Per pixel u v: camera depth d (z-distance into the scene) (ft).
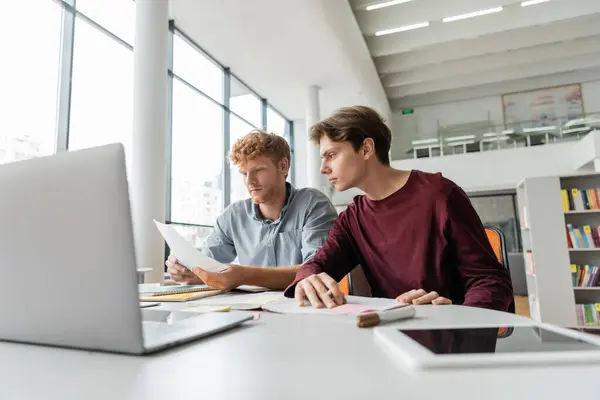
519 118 28.68
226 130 19.35
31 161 1.33
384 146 3.81
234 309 2.27
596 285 10.78
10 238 1.35
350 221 4.05
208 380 0.97
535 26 22.16
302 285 2.53
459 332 1.37
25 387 0.94
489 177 23.12
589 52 24.06
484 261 3.20
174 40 16.21
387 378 0.97
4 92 8.74
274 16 15.42
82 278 1.25
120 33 12.69
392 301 2.49
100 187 1.20
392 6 19.19
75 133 10.73
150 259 9.84
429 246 3.46
